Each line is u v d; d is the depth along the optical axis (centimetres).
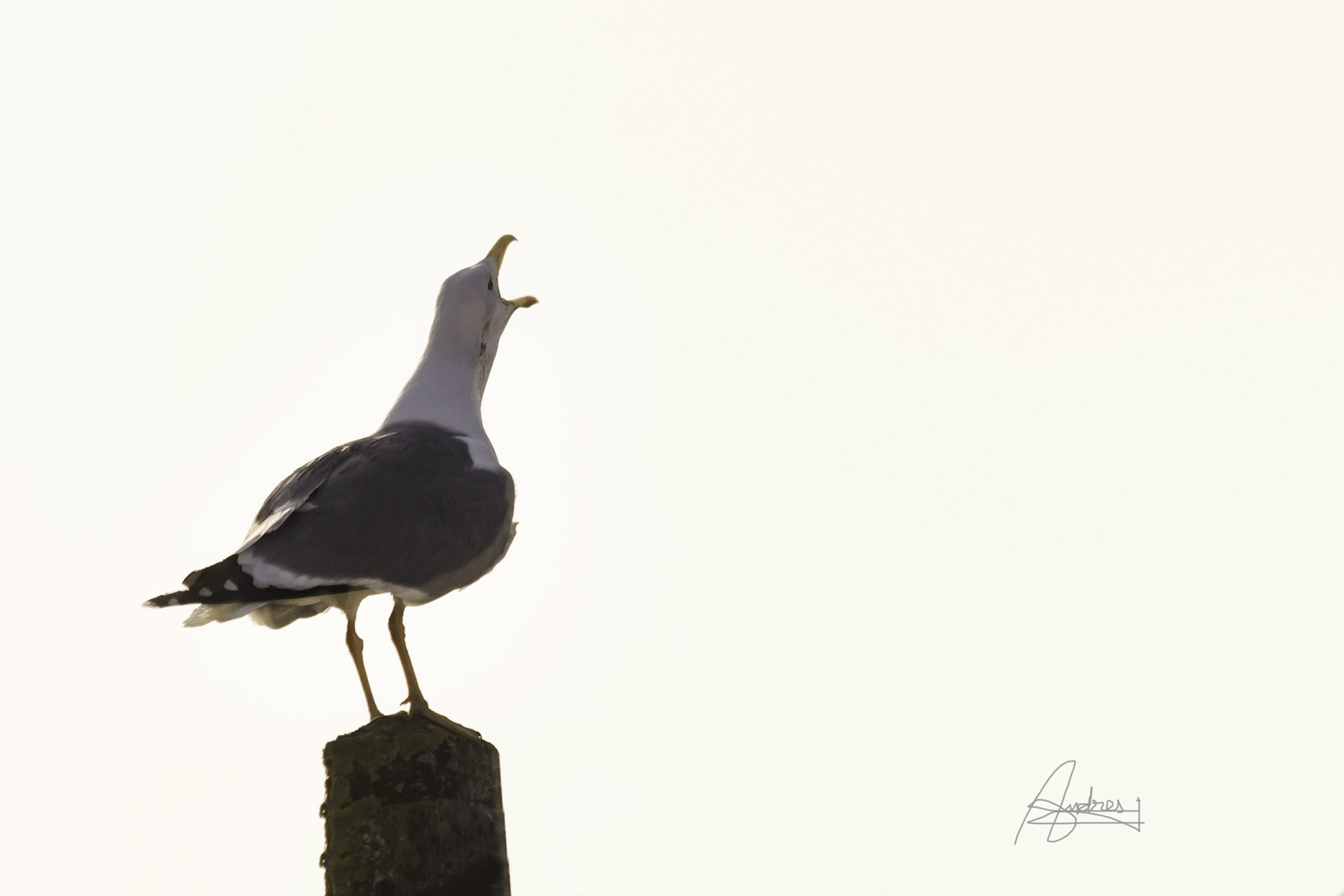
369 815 905
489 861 925
